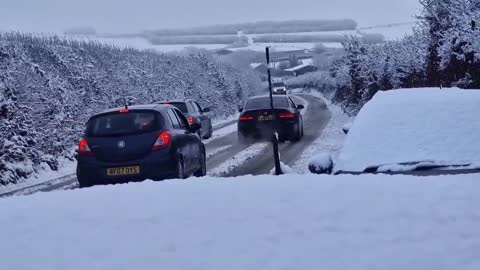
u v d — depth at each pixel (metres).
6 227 4.16
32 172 15.38
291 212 4.09
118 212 4.28
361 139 6.71
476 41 13.18
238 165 14.08
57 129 19.17
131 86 29.09
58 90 21.45
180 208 4.26
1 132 15.25
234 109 48.94
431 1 16.06
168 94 33.44
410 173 5.93
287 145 17.88
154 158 9.36
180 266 3.51
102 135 9.55
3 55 19.80
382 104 7.41
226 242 3.73
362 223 3.89
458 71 14.18
